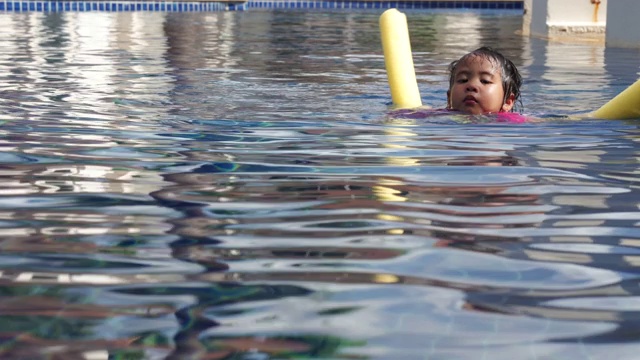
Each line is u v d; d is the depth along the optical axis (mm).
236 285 1484
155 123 3285
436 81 5445
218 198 2088
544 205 2047
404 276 1537
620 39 8438
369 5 17891
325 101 4117
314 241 1740
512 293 1460
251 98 4199
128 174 2348
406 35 4320
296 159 2578
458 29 11438
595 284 1507
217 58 6738
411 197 2109
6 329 1280
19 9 14453
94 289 1461
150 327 1295
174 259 1624
